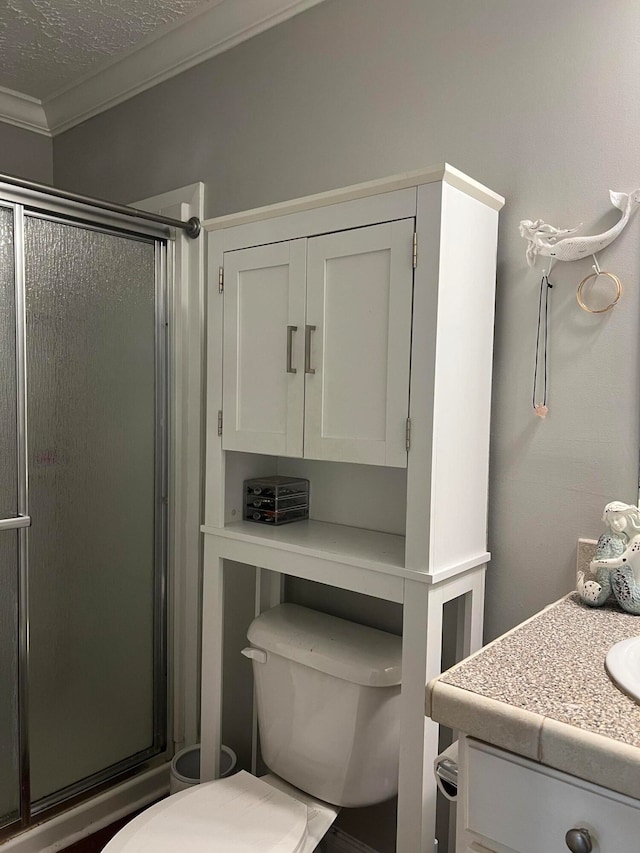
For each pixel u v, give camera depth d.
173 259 2.15
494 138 1.48
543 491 1.42
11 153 2.67
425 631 1.31
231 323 1.67
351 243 1.40
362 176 1.72
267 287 1.59
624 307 1.31
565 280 1.38
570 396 1.38
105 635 2.03
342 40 1.76
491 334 1.44
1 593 1.76
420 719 1.32
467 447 1.39
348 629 1.66
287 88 1.89
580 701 0.86
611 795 0.77
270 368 1.59
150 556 2.14
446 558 1.35
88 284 1.93
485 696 0.88
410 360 1.32
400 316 1.33
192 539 2.17
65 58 2.28
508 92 1.45
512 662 0.99
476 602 1.46
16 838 1.80
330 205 1.44
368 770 1.48
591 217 1.35
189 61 2.15
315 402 1.49
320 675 1.54
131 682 2.11
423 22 1.59
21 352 1.76
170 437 2.17
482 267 1.40
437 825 1.61
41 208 1.78
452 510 1.36
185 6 1.95
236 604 2.09
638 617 1.19
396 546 1.54
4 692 1.78
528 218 1.43
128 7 1.95
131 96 2.38
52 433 1.86
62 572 1.91
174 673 2.21
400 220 1.32
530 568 1.45
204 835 1.34
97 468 1.98
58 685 1.91
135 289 2.06
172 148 2.24
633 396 1.30
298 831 1.37
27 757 1.82
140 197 2.37
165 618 2.19
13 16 2.00
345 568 1.44
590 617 1.18
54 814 1.91
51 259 1.83
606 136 1.32
